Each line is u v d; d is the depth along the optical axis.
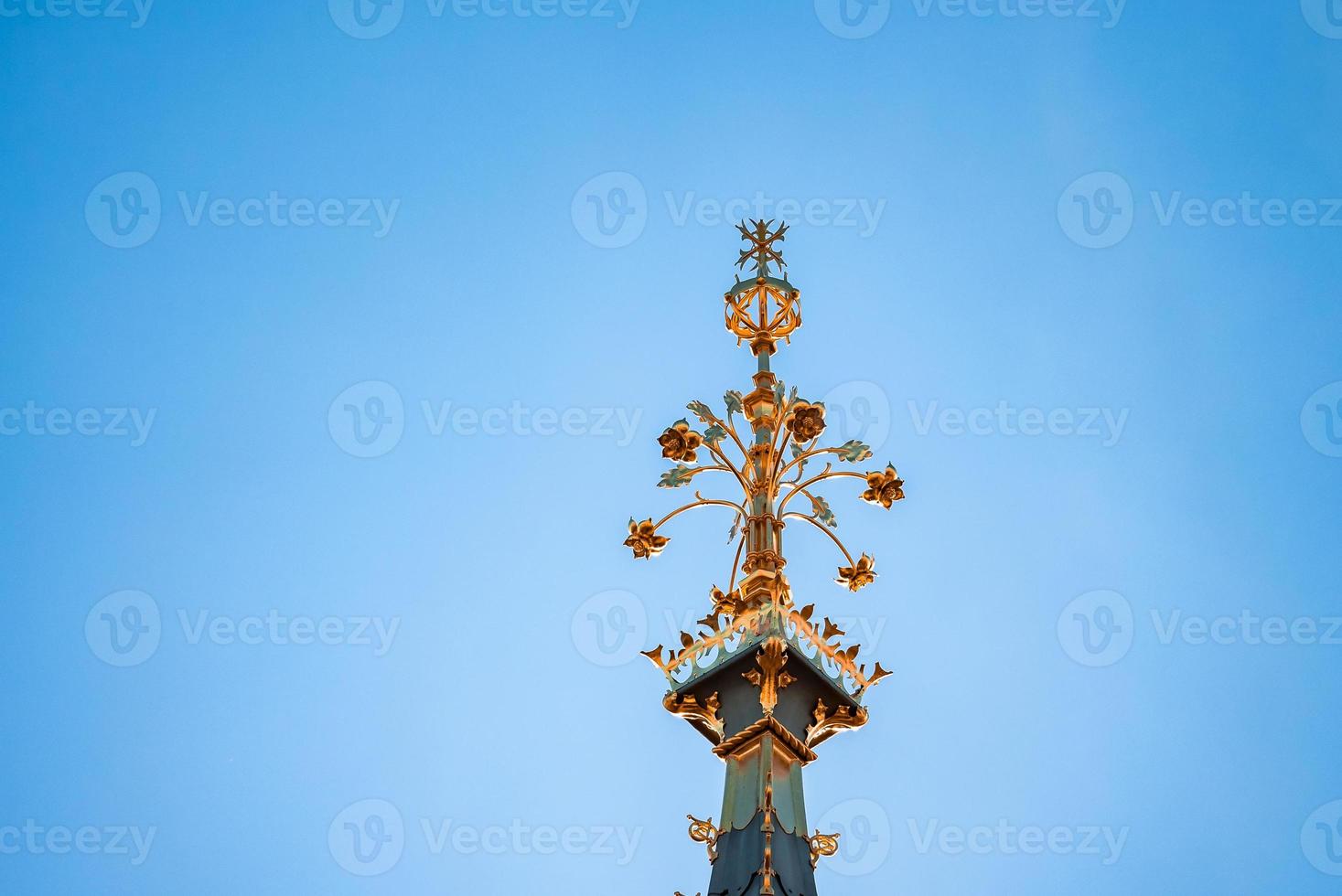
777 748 11.63
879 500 13.19
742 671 11.91
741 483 13.34
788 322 14.63
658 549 13.41
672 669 12.21
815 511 13.23
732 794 11.45
